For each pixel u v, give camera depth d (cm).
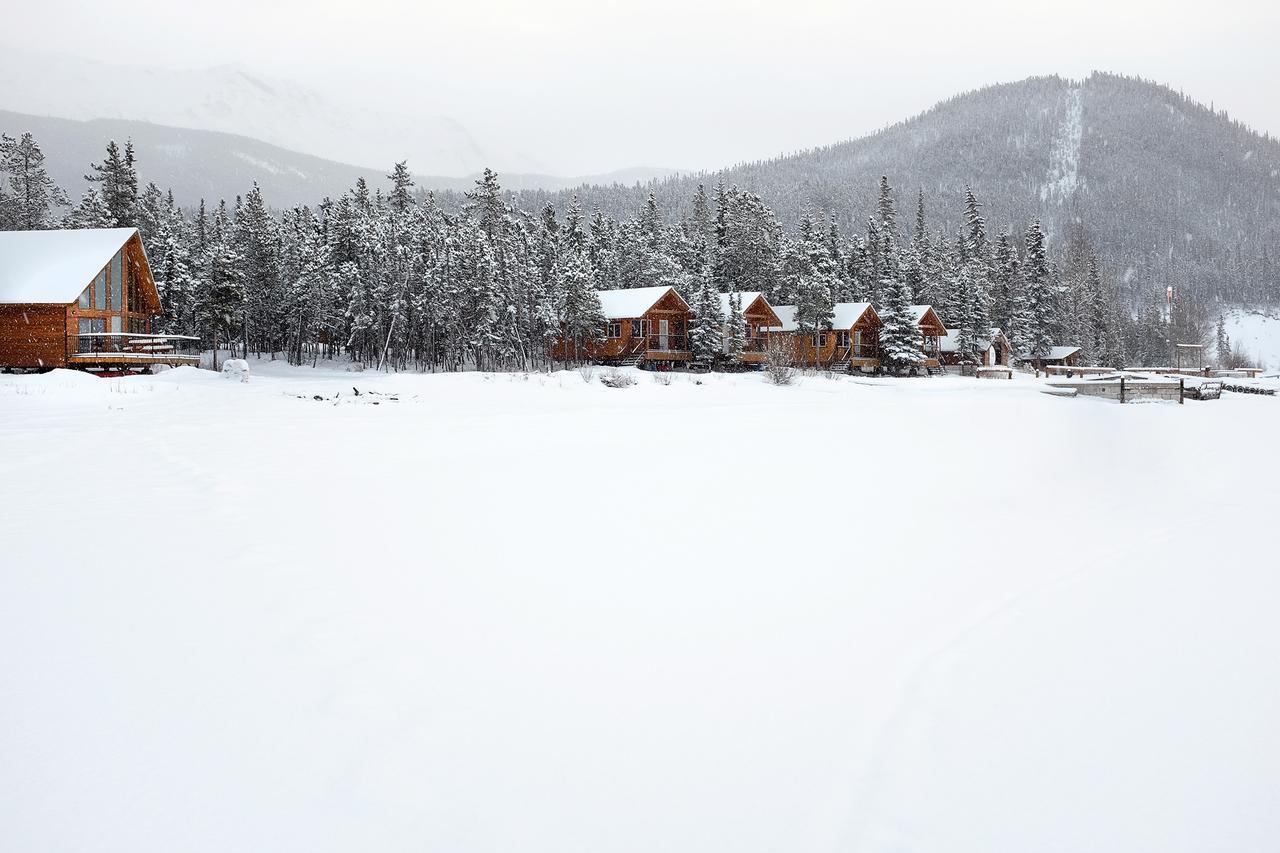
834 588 832
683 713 536
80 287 3928
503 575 831
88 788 419
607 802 429
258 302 6531
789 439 2050
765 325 6956
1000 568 923
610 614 726
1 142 8344
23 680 540
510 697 548
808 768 471
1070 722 539
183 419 2184
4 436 1762
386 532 988
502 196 9469
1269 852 401
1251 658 655
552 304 5981
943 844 404
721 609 754
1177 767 484
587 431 2147
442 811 414
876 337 7344
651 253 8431
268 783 432
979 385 5269
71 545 875
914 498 1337
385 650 618
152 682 545
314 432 1962
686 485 1387
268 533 958
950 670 623
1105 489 1452
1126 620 747
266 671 570
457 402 3022
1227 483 1523
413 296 5844
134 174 6606
